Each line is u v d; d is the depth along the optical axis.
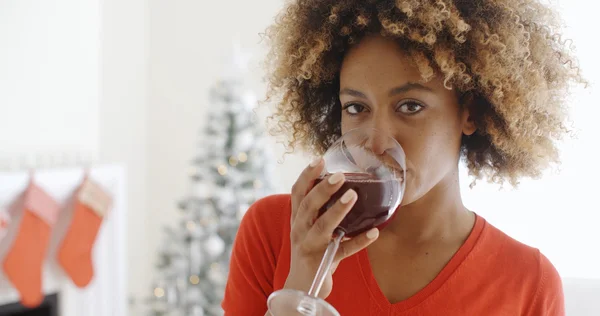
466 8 1.02
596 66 2.96
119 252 3.73
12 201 3.20
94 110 3.75
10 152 3.31
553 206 3.05
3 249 3.21
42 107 3.46
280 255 1.16
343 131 1.02
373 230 0.88
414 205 1.08
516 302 1.09
